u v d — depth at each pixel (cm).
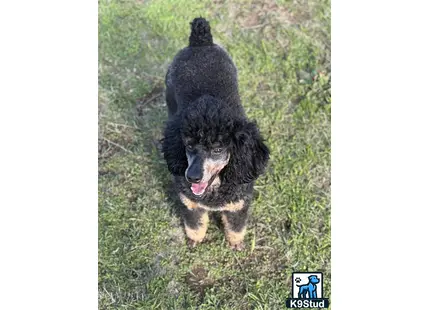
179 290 124
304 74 162
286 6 183
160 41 172
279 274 126
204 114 98
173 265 128
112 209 136
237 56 166
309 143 147
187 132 98
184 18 178
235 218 120
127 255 128
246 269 127
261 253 130
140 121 153
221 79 122
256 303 122
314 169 142
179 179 113
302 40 172
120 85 161
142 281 125
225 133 98
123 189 140
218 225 134
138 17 177
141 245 130
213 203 111
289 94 159
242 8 182
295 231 132
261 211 135
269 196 137
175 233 133
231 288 124
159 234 132
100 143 148
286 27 176
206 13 179
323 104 155
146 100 158
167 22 176
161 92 160
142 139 149
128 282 124
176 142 109
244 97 157
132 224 134
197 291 124
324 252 129
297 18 180
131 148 148
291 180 140
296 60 167
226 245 130
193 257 129
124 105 156
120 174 142
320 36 174
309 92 157
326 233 132
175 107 138
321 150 146
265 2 185
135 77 163
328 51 169
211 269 127
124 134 151
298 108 154
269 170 141
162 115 154
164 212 135
